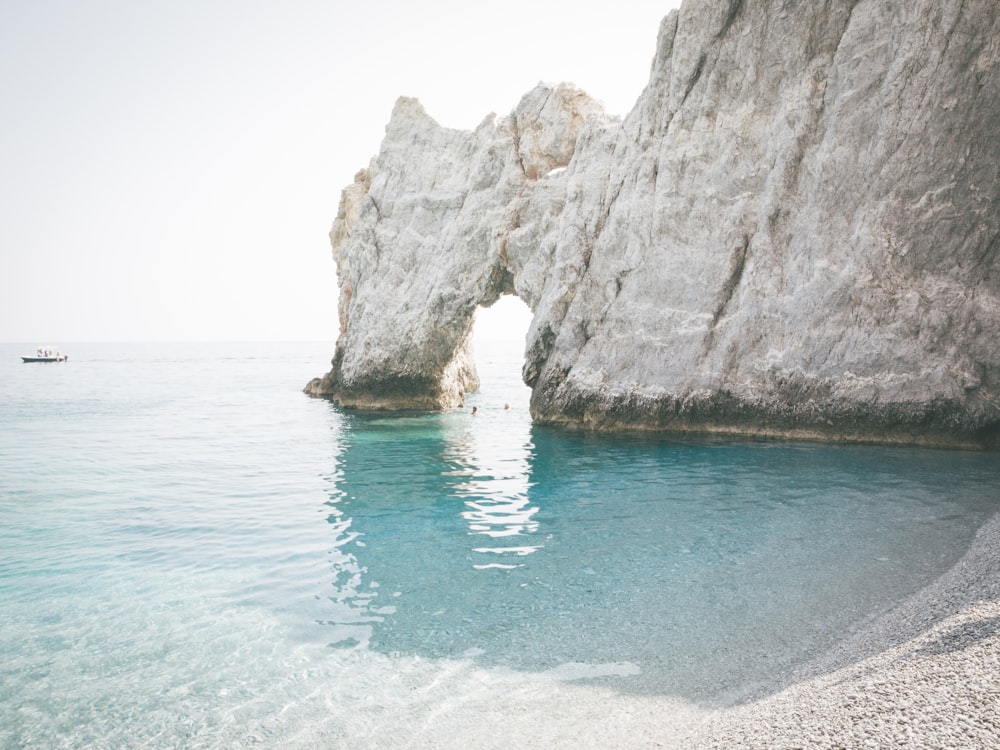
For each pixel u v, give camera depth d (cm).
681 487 1593
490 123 3553
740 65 2383
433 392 3700
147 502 1590
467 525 1346
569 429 2630
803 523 1255
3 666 789
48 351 12144
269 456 2233
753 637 802
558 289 2802
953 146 1962
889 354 1995
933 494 1417
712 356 2339
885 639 734
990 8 1906
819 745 507
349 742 627
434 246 3616
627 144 2736
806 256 2170
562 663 762
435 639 836
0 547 1241
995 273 1958
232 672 767
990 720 496
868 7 2103
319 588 1019
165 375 7744
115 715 686
